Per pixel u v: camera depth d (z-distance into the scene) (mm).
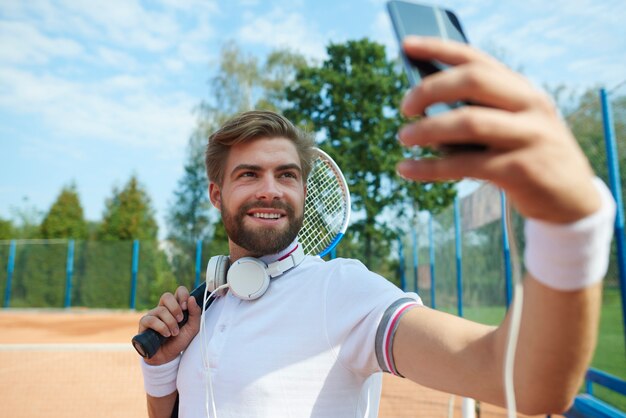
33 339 11477
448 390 958
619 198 3572
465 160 479
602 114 3789
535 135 453
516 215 4258
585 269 553
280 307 1354
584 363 647
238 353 1314
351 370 1248
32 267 20078
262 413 1217
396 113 24859
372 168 24031
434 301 10859
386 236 23266
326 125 25219
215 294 1574
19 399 5793
